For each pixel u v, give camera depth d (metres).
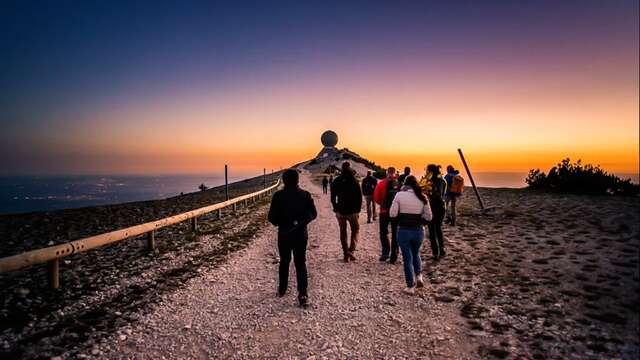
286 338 4.45
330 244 10.26
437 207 8.08
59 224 13.68
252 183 56.34
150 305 5.52
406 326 4.73
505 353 3.91
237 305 5.55
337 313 5.21
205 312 5.27
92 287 6.32
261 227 13.47
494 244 8.95
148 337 4.45
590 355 3.77
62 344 4.20
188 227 13.27
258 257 8.78
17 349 4.05
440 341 4.29
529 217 12.34
